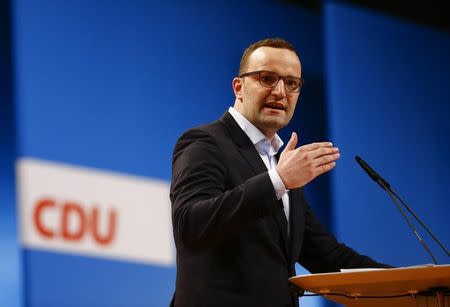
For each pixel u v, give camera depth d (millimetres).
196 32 13391
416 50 16328
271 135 6961
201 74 13336
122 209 11906
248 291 6031
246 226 5742
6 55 11141
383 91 15680
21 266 10758
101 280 11508
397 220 15062
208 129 6617
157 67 12766
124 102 12258
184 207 5926
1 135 10938
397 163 15453
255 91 6777
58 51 11656
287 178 5688
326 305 14141
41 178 11148
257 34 14367
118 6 12438
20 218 10844
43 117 11344
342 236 14609
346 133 15031
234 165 6406
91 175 11648
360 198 14898
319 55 15398
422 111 16031
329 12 15375
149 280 12023
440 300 5512
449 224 15586
